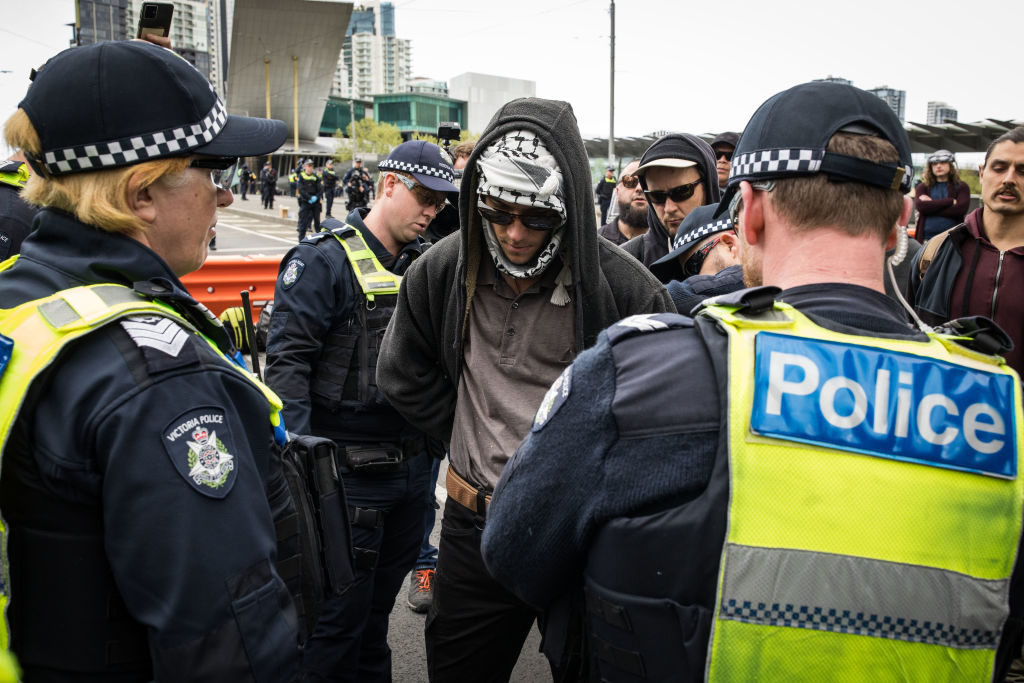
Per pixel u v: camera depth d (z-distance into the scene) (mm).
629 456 957
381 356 2193
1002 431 926
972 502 895
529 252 1845
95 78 1139
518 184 1709
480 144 1792
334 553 1429
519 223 1774
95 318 1074
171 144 1182
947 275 3191
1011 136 2965
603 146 26047
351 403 2461
